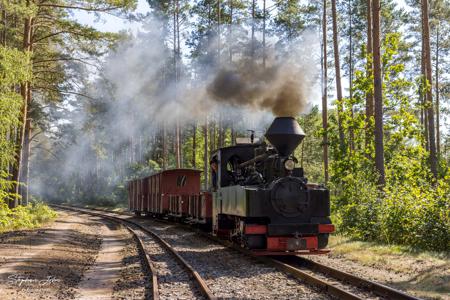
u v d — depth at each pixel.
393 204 14.37
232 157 14.66
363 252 12.32
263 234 11.62
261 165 12.69
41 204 29.61
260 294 7.91
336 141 19.92
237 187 12.28
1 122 18.88
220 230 14.88
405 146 19.70
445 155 35.97
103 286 9.41
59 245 15.45
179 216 24.86
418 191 14.09
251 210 11.38
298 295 7.75
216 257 12.51
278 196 11.38
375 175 17.39
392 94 20.28
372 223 14.72
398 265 10.21
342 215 16.94
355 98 20.42
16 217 22.38
